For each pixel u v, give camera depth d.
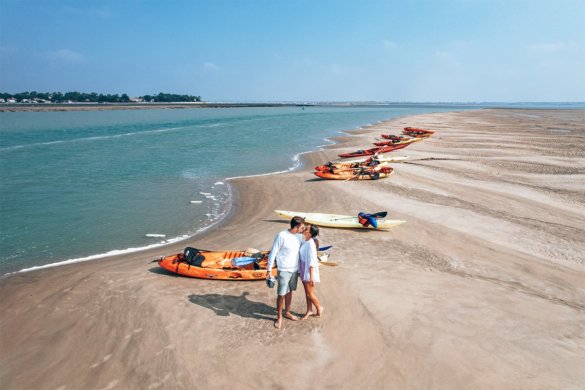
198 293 8.94
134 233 13.95
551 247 11.90
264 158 31.16
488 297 8.50
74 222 15.06
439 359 6.33
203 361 6.49
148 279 9.73
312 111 143.00
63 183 21.58
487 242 12.30
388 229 13.64
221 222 15.38
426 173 23.09
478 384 5.75
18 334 7.60
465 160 27.45
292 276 7.11
